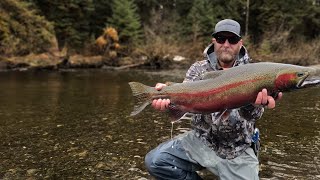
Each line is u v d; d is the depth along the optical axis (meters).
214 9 17.41
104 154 2.33
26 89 5.74
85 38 14.74
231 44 1.52
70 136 2.79
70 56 12.36
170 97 1.43
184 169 1.67
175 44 14.13
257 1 17.17
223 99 1.35
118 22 14.77
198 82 1.40
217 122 1.54
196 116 1.61
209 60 1.58
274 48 13.16
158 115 3.60
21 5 12.23
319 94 5.16
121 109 3.95
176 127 3.06
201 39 15.62
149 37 14.91
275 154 2.32
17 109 3.92
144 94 1.46
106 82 7.11
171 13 18.66
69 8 14.56
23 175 1.97
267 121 3.32
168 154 1.66
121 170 2.04
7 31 11.05
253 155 1.59
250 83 1.30
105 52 13.22
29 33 11.72
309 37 16.64
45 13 14.16
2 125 3.15
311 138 2.72
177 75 8.91
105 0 16.25
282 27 15.02
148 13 18.55
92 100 4.61
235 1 17.36
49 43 11.96
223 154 1.58
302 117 3.51
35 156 2.29
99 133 2.88
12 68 10.26
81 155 2.31
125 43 14.54
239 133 1.55
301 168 2.07
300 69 1.24
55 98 4.78
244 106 1.40
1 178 1.92
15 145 2.54
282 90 1.28
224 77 1.35
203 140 1.61
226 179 1.55
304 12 16.64
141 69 11.27
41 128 3.04
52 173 2.00
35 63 10.56
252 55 12.23
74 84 6.64
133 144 2.56
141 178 1.91
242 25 17.61
